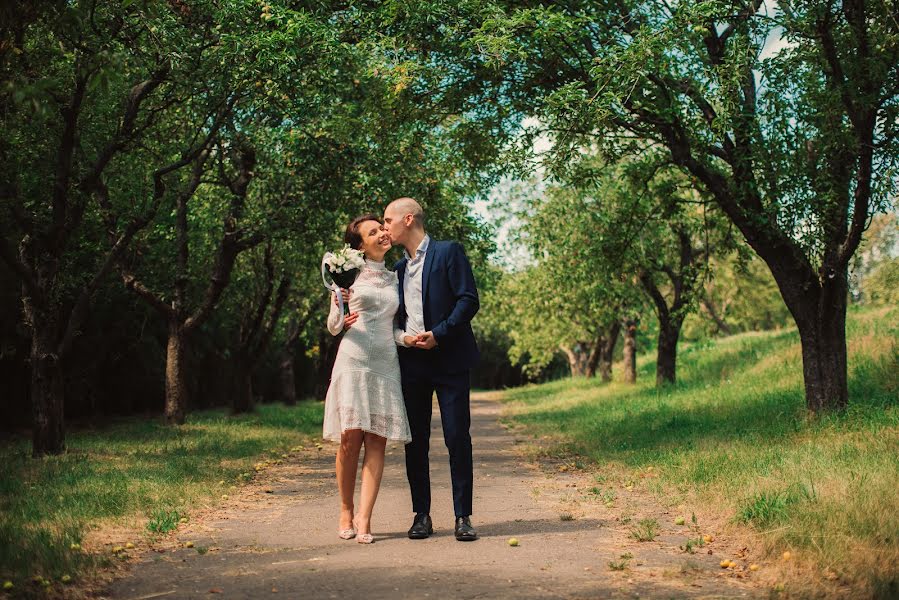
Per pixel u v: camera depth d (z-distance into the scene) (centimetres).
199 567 468
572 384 3531
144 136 1177
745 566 456
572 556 486
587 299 2378
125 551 508
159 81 1096
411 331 554
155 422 1884
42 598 395
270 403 3175
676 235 2077
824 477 639
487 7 980
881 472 635
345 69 1157
